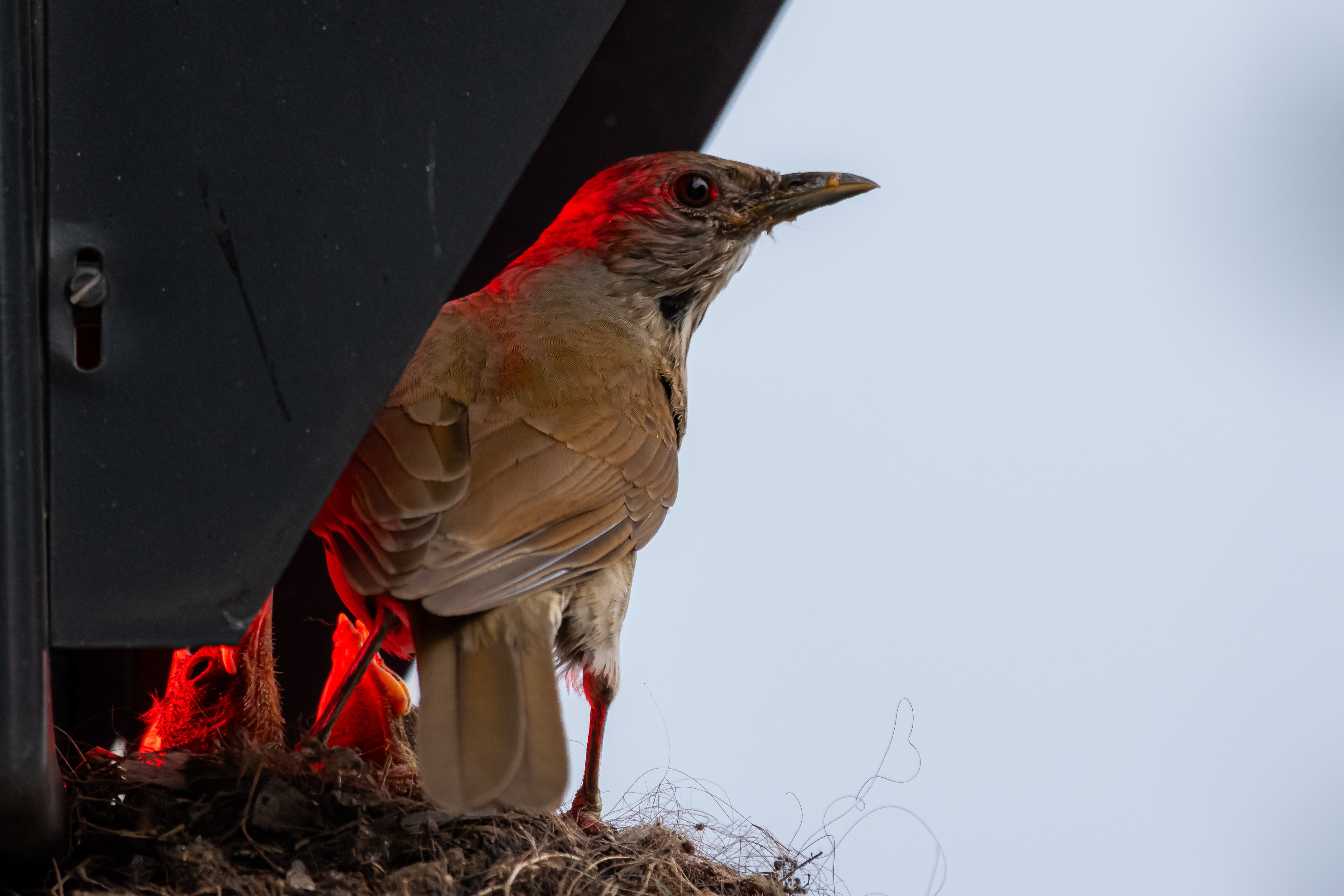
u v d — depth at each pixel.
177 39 4.38
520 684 6.33
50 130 4.25
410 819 6.20
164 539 4.14
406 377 7.31
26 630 3.99
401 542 6.44
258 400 4.27
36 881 5.25
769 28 8.12
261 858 5.78
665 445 8.26
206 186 4.34
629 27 8.05
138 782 5.98
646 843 7.05
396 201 4.41
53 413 4.12
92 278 4.19
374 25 4.49
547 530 6.93
